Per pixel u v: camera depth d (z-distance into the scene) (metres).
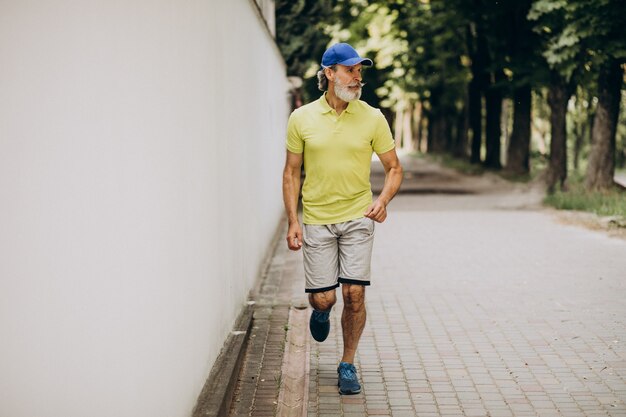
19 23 1.99
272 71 11.48
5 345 1.98
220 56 5.23
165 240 3.32
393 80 32.28
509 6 21.03
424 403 4.56
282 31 22.98
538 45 21.38
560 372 5.12
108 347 2.56
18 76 1.99
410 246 10.86
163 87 3.32
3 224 1.95
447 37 27.08
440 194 20.78
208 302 4.46
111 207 2.58
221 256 5.04
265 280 8.40
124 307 2.72
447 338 5.97
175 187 3.55
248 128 7.33
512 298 7.37
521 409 4.45
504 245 10.90
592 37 15.66
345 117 4.50
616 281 8.16
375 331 6.19
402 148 68.12
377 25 27.62
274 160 11.88
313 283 4.73
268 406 4.49
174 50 3.57
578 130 35.03
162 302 3.25
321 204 4.62
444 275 8.59
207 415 3.86
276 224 12.32
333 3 26.42
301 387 4.89
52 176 2.16
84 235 2.36
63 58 2.21
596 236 11.78
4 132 1.94
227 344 5.18
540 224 13.41
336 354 5.56
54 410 2.21
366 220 4.62
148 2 3.05
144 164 2.98
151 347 3.07
